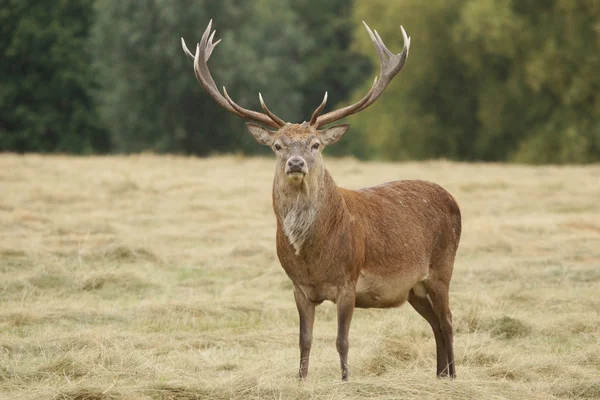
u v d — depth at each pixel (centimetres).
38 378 2738
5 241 4969
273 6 18838
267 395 2531
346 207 2684
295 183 2583
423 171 9562
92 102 16575
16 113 15812
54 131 16275
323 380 2756
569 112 13675
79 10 16575
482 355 3047
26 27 15512
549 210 6788
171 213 6356
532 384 2686
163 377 2744
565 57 13300
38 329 3403
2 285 4053
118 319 3594
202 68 2945
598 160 13450
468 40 13938
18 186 7275
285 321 3653
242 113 2791
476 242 5231
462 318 3531
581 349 3089
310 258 2619
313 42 18950
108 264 4666
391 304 2834
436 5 14350
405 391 2511
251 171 9362
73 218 5866
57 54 15800
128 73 16338
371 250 2736
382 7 15088
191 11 15725
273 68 16700
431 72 14700
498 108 14138
